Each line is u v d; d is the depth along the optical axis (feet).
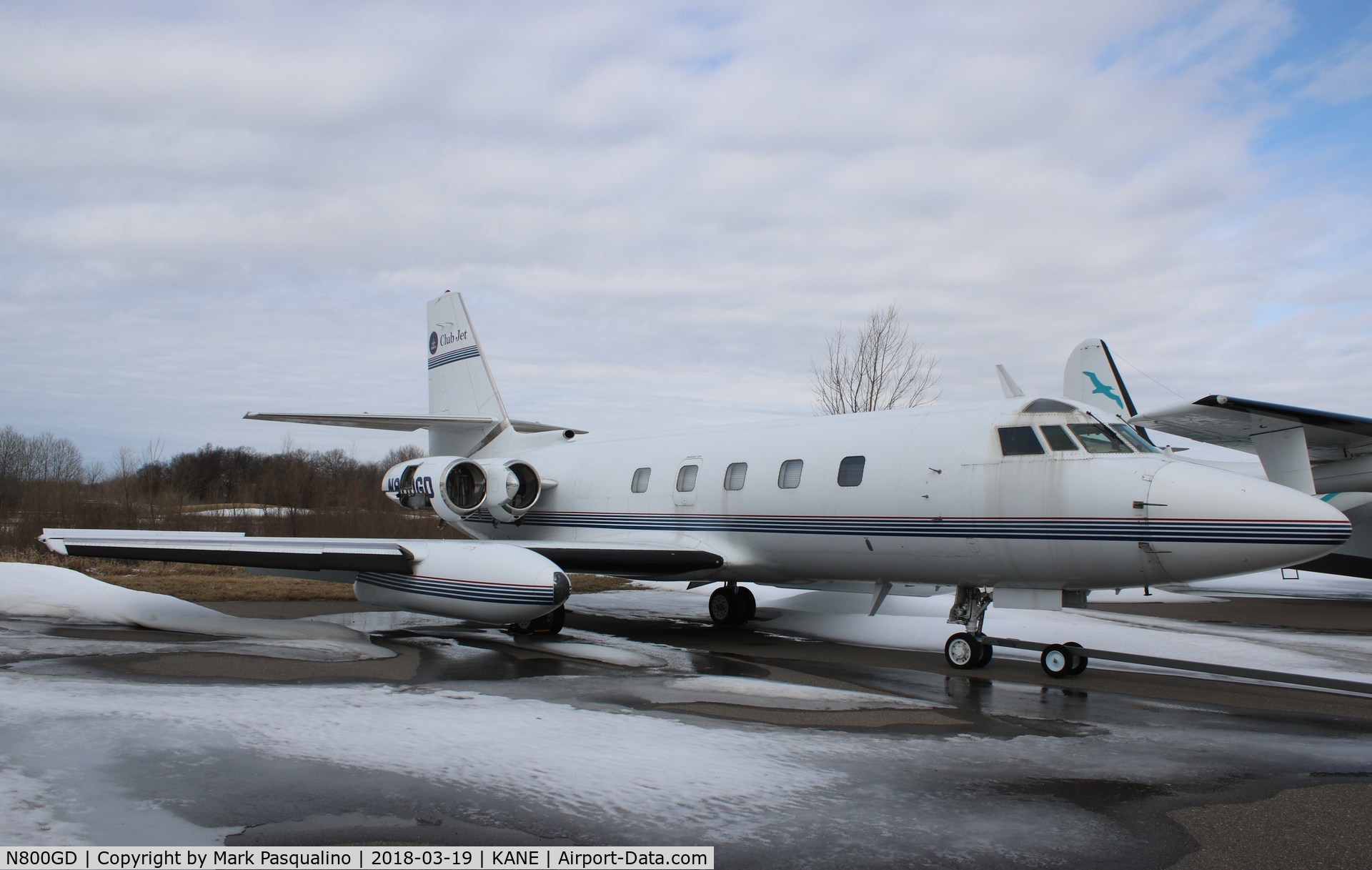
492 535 54.80
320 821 13.99
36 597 40.32
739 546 41.63
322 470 177.37
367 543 38.19
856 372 90.43
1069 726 22.00
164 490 120.26
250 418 45.50
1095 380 75.97
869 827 14.43
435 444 58.95
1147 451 31.22
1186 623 46.50
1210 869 13.06
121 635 34.24
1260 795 16.44
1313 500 27.86
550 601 33.50
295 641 33.58
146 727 18.97
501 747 18.29
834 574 39.19
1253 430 59.98
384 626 41.24
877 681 28.43
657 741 19.16
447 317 58.49
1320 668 31.99
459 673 28.25
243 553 35.27
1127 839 14.17
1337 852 13.75
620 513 47.03
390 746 18.11
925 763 18.13
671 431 47.88
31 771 15.88
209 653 29.35
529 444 54.85
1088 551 30.66
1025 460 32.24
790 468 39.65
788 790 16.16
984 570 33.47
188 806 14.49
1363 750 19.88
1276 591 69.36
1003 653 35.68
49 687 23.03
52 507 107.04
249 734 18.70
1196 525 28.58
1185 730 21.75
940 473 34.14
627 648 35.37
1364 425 55.62
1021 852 13.52
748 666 30.99
